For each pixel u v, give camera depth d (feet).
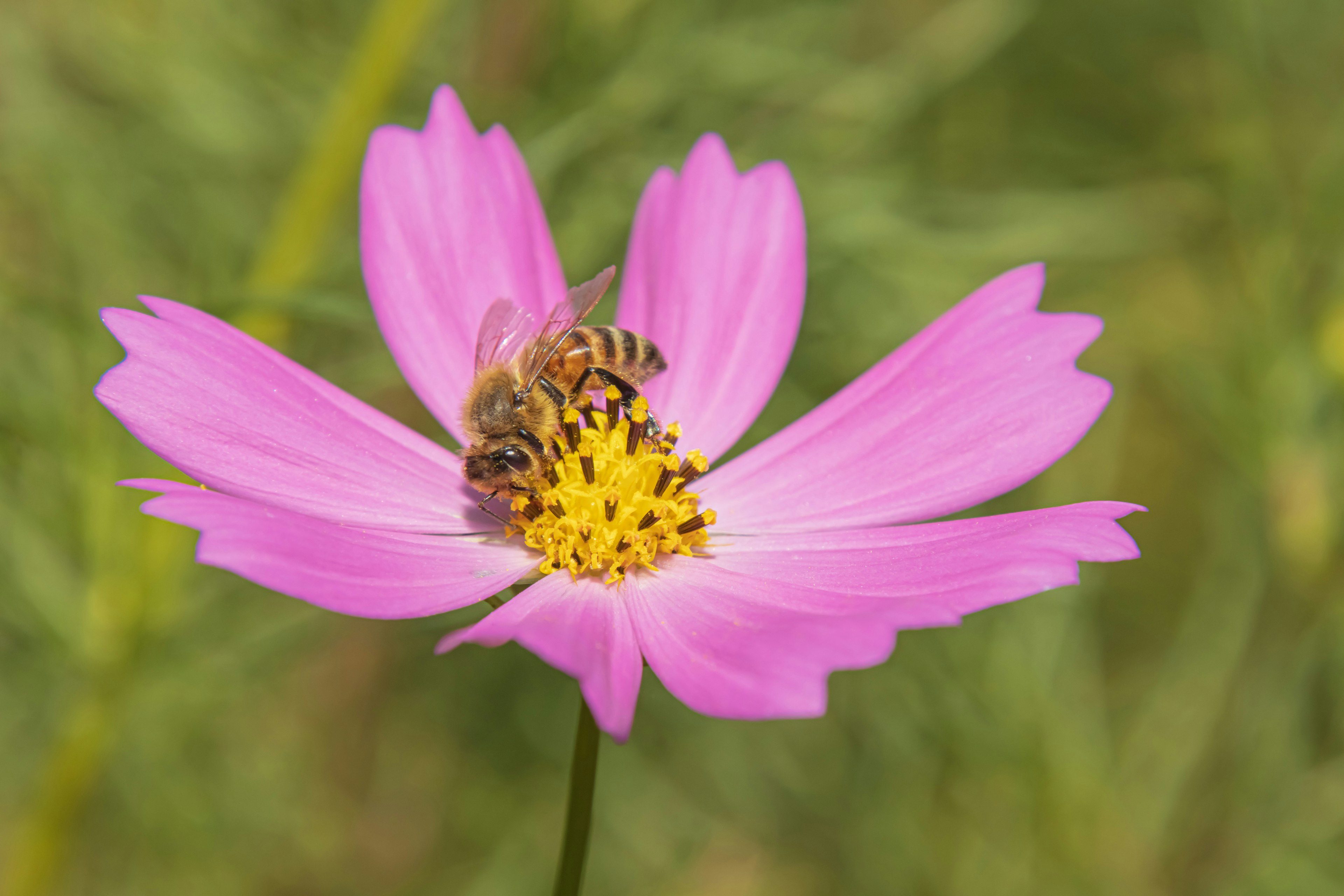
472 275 0.80
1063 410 0.77
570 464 0.78
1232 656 0.95
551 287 0.80
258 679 0.90
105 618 0.85
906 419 0.79
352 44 0.92
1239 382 0.93
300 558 0.72
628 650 0.74
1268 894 0.92
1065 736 0.94
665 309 0.82
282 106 0.92
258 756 0.92
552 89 0.91
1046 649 0.95
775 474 0.79
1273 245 0.95
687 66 0.93
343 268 0.91
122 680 0.85
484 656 0.93
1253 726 0.92
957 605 0.72
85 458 0.85
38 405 0.86
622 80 0.92
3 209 0.90
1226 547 0.95
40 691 0.89
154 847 0.91
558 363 0.79
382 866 0.93
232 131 0.92
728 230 0.82
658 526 0.78
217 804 0.92
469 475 0.77
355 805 0.93
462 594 0.76
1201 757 0.93
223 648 0.87
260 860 0.93
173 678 0.88
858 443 0.79
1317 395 0.92
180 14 0.91
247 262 0.91
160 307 0.75
